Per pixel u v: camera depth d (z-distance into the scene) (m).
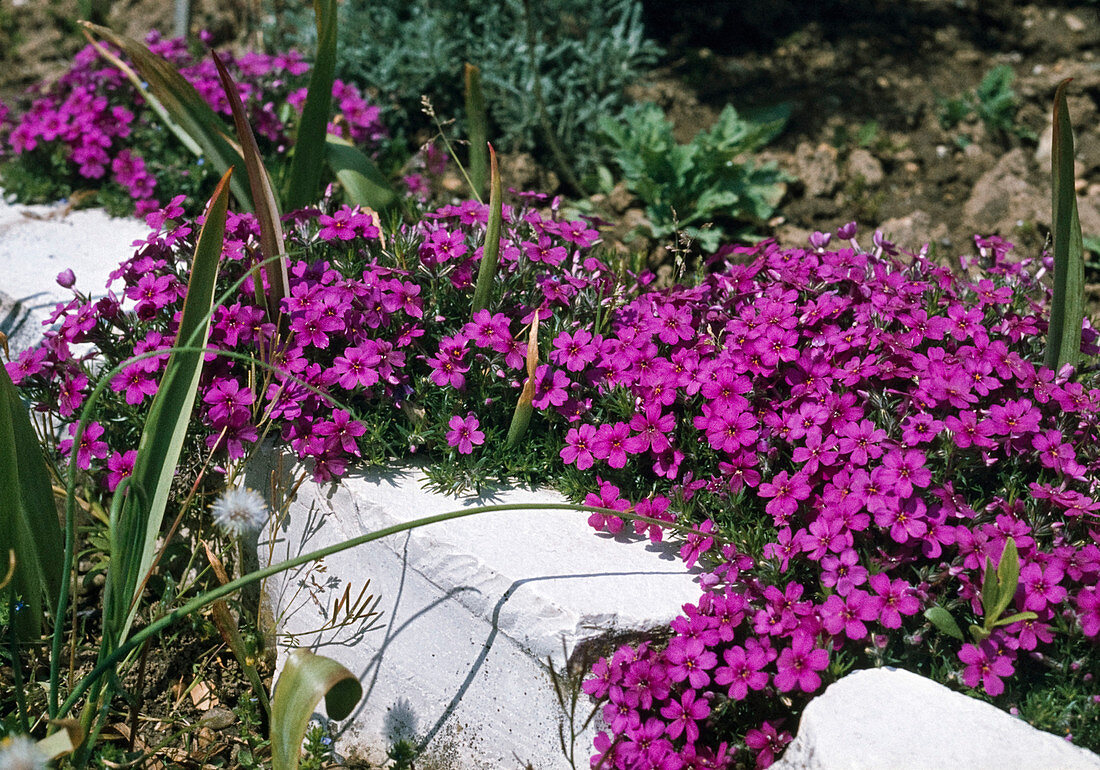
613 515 0.39
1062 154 0.40
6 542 0.38
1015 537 0.39
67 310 0.45
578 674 0.39
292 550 0.44
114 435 0.45
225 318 0.43
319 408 0.44
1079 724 0.37
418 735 0.42
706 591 0.40
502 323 0.43
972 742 0.35
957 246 0.61
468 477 0.43
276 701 0.37
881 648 0.38
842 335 0.42
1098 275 0.59
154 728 0.42
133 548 0.39
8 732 0.38
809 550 0.39
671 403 0.42
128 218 0.60
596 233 0.48
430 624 0.41
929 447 0.41
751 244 0.61
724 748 0.38
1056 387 0.42
